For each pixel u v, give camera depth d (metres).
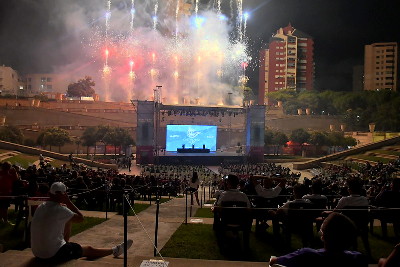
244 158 69.25
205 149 70.56
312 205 10.24
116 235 11.90
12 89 130.62
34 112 93.62
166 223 13.88
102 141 75.75
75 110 101.50
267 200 12.18
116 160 66.88
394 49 165.75
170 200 23.69
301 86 172.00
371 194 16.27
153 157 65.69
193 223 13.97
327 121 109.31
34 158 55.72
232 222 10.08
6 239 10.79
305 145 87.06
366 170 45.91
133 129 96.19
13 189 12.59
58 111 95.56
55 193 7.65
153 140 65.75
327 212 9.90
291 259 4.48
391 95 110.62
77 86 123.44
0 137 69.12
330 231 4.30
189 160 67.50
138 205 19.27
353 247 9.33
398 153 60.00
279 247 10.52
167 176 49.69
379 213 11.51
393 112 105.56
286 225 10.33
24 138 80.62
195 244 10.70
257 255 9.77
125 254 7.61
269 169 56.31
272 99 144.88
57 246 7.44
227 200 10.21
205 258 9.48
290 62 170.50
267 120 106.44
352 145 83.81
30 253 8.45
